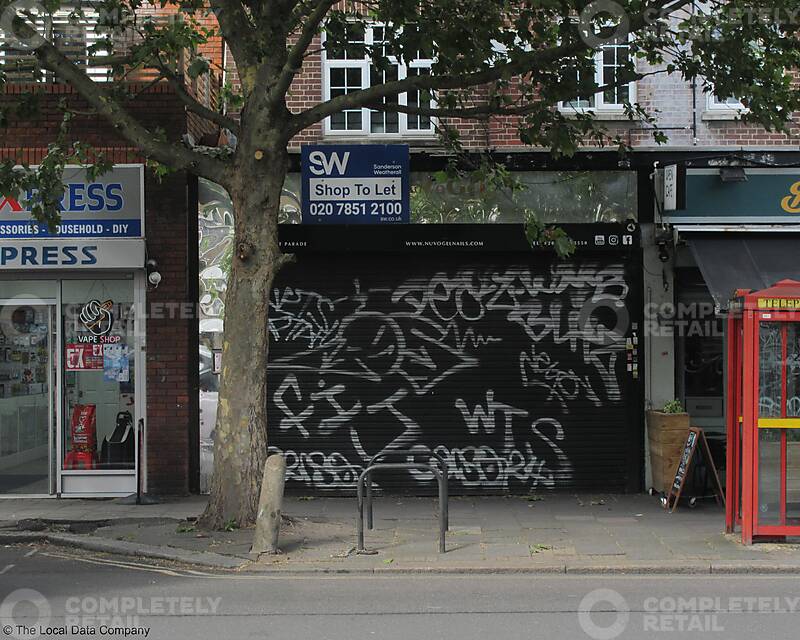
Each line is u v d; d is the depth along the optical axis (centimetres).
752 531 971
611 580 852
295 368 1313
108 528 1063
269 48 991
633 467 1305
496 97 1066
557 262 1309
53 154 1048
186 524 1054
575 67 1054
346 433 1313
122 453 1308
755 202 1283
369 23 1252
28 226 1279
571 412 1309
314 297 1314
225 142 1404
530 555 935
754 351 952
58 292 1313
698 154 1299
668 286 1304
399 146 1291
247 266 1010
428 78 1007
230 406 1019
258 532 935
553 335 1310
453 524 1105
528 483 1309
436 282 1312
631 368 1302
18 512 1183
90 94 1016
